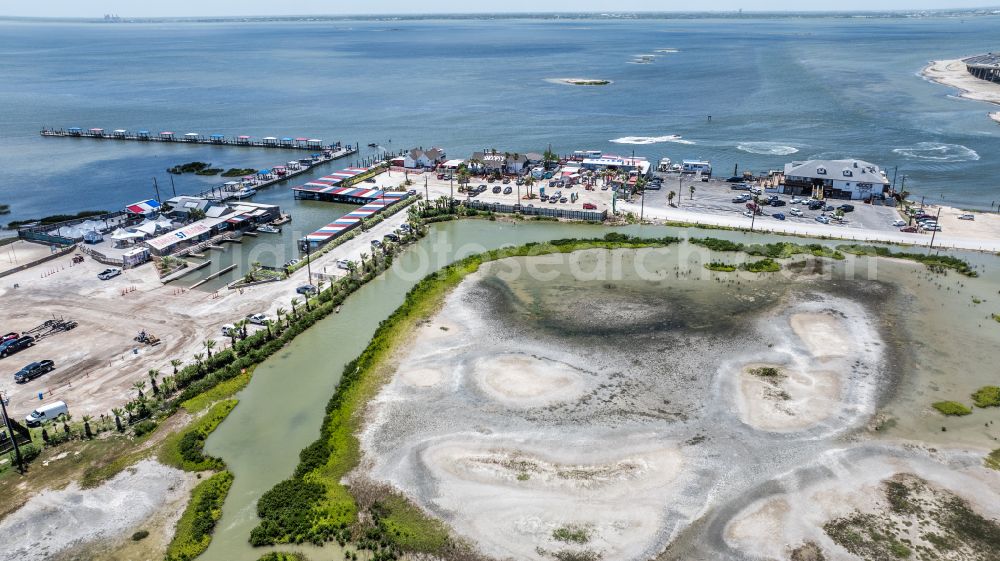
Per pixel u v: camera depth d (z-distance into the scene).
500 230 133.00
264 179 174.00
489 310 94.62
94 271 111.31
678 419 69.25
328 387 76.62
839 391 73.88
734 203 145.25
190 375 76.50
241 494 59.38
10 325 90.56
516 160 174.00
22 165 192.62
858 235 123.06
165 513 57.03
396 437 66.75
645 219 135.88
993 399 71.56
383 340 85.81
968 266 107.31
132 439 66.88
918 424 68.12
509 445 65.31
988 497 58.19
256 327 89.75
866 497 58.34
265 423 69.62
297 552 52.88
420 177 173.00
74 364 80.12
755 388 74.56
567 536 54.19
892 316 91.06
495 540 53.84
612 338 86.00
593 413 70.31
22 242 126.50
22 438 66.69
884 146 197.75
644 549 52.94
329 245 121.50
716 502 57.88
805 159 185.25
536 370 78.50
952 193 151.88
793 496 58.53
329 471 61.81
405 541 53.75
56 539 54.31
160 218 135.75
